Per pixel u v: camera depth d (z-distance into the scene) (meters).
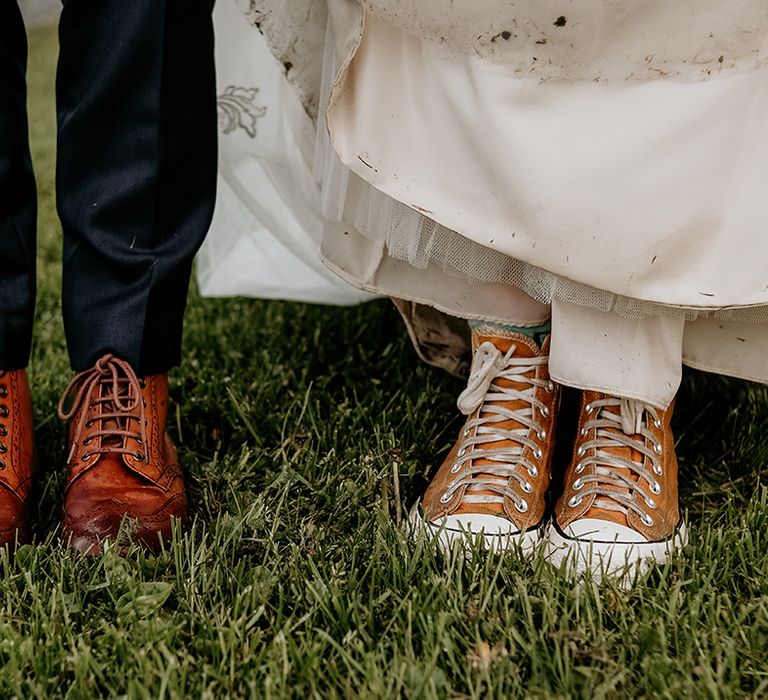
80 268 1.29
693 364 1.31
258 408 1.61
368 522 1.25
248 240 1.85
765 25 1.03
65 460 1.45
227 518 1.25
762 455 1.45
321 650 1.01
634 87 1.07
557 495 1.38
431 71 1.14
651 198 1.07
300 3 1.29
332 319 2.02
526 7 1.03
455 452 1.33
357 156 1.17
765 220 1.10
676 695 0.94
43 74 4.71
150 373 1.32
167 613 1.10
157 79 1.21
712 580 1.14
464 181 1.15
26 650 1.00
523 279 1.22
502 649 1.00
